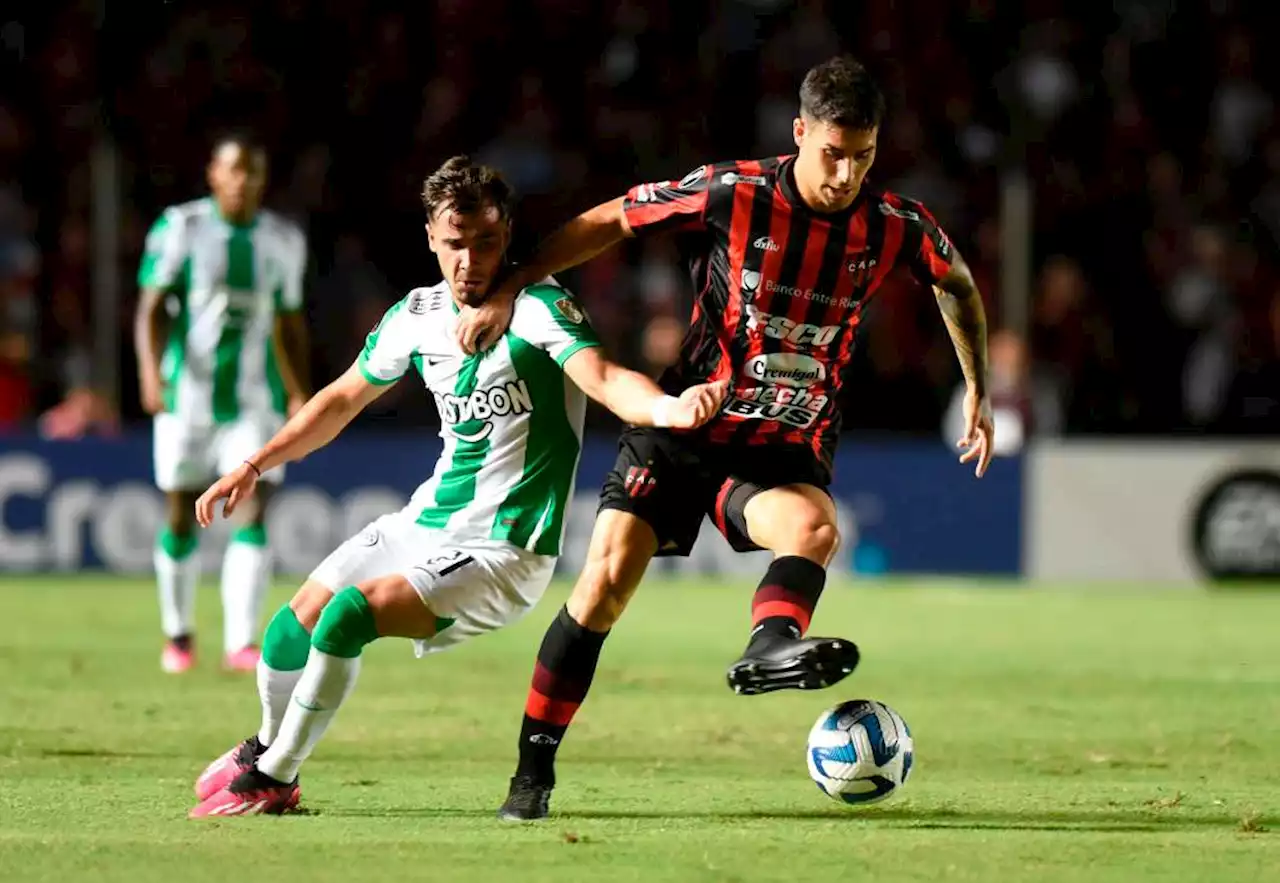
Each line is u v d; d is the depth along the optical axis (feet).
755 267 60.44
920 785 72.84
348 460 171.83
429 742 83.82
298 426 62.49
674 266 197.67
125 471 172.55
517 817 62.75
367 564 61.72
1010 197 177.47
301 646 61.57
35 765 75.51
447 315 60.85
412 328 61.31
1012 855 56.54
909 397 191.42
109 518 172.76
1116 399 195.31
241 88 213.66
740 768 77.15
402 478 171.94
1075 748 84.12
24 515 172.45
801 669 54.95
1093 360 196.44
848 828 61.98
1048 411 192.95
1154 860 55.93
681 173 211.41
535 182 209.97
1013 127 178.81
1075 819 64.44
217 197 110.32
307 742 61.87
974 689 106.63
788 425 61.87
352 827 60.80
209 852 55.83
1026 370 178.29
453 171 58.70
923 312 194.49
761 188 60.23
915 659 121.39
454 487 61.21
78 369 188.75
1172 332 199.11
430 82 216.33
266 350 111.55
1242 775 76.33
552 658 61.82
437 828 60.90
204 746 81.35
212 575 174.29
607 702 98.78
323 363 192.13
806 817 64.49
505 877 52.49
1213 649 128.16
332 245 205.16
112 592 159.02
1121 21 222.48
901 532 177.17
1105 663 119.96
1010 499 176.55
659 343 177.17
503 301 59.88
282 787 63.10
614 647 126.21
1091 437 194.59
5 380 183.32
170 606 110.73
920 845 58.18
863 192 60.80
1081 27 221.25
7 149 209.77
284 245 111.55
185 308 109.50
